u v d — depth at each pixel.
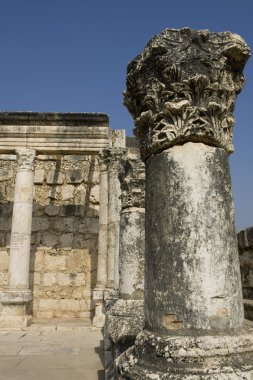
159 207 3.62
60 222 17.75
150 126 3.98
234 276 3.43
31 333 12.45
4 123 15.76
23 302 14.02
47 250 17.44
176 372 3.00
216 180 3.61
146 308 3.61
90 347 9.92
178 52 3.76
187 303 3.27
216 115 3.79
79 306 16.94
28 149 15.55
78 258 17.44
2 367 7.62
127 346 5.63
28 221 14.90
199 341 3.11
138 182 8.06
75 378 6.78
